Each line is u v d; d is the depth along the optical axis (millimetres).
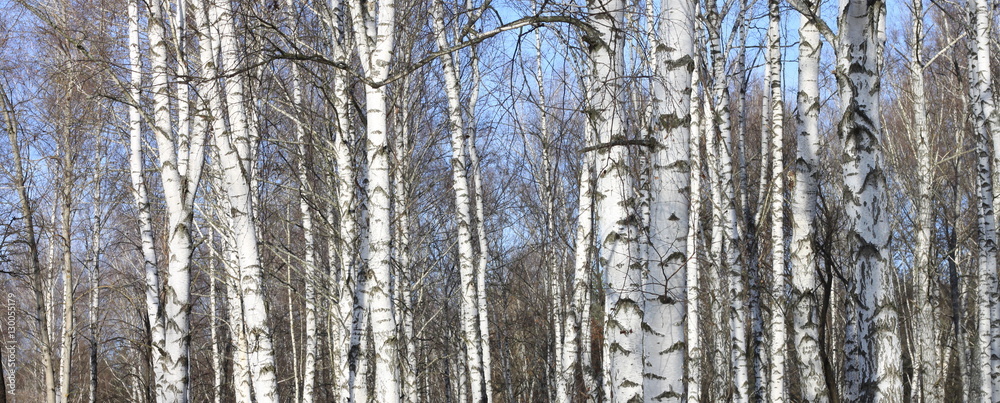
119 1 11242
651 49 6488
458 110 14289
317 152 15008
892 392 6594
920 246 18531
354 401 10586
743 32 12891
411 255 18625
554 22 6312
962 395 22391
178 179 8602
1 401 16219
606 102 6488
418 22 11641
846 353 9391
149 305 11320
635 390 6383
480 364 14422
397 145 15008
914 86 18031
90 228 24172
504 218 22500
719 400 13461
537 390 28750
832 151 16984
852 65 6816
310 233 15609
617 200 6625
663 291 6301
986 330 14102
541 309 24922
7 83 16234
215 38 8977
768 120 12758
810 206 10070
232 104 9023
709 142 12211
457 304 23984
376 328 7953
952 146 23156
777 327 11203
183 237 8555
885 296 6684
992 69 15859
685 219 6324
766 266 13219
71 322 20312
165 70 8602
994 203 14039
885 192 6789
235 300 15164
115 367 28734
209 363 25750
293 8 11797
